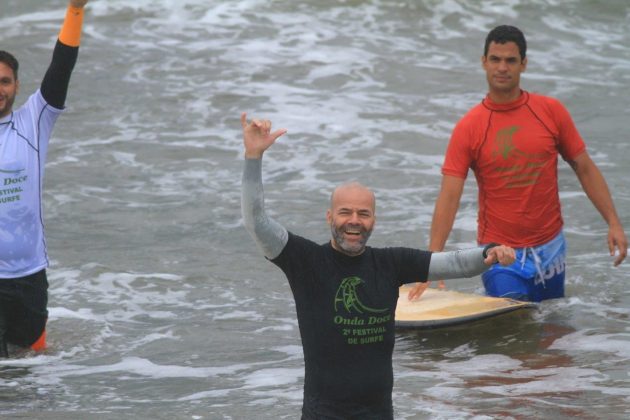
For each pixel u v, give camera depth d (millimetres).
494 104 24984
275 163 41844
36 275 23250
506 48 24406
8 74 22656
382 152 43250
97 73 52656
